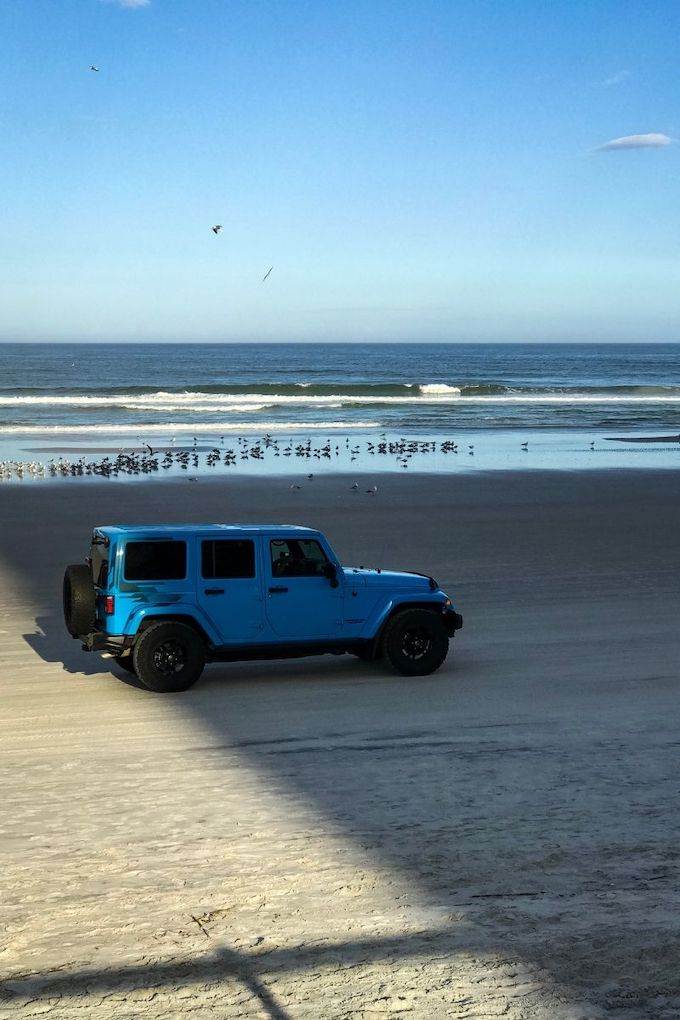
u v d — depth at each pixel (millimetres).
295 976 5461
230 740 9828
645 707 10977
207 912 6215
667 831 7531
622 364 189375
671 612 16016
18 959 5648
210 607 11602
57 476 35250
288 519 26156
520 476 36375
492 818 7801
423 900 6383
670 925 6047
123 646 11398
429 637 12352
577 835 7457
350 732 10094
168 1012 5105
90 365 167375
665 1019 5035
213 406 72188
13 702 11180
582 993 5289
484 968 5543
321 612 11969
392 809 7992
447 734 10016
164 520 25922
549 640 14188
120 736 9953
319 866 6906
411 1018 5055
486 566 20000
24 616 15766
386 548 22000
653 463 41625
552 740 9812
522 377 136875
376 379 126188
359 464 40344
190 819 7785
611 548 22297
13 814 7887
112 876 6746
